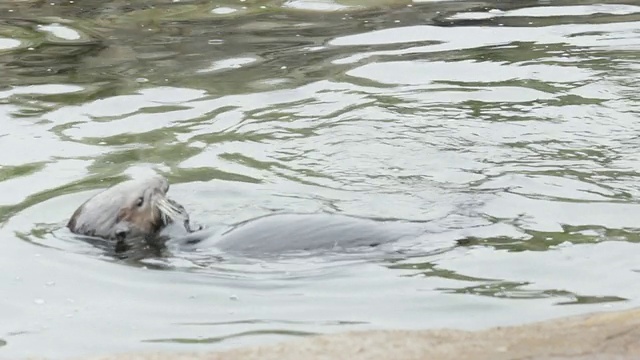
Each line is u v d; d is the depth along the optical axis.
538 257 20.08
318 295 18.66
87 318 18.02
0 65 35.50
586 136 27.03
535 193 23.52
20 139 27.98
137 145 27.48
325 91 31.52
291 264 19.80
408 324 17.42
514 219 22.05
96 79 33.53
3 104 31.05
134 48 37.47
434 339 16.42
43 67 35.16
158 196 22.09
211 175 25.19
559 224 21.75
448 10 41.84
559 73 32.31
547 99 29.97
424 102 30.20
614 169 24.80
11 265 20.31
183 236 21.42
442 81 32.19
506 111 29.14
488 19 40.00
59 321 17.92
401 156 26.22
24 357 16.50
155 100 31.17
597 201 22.95
